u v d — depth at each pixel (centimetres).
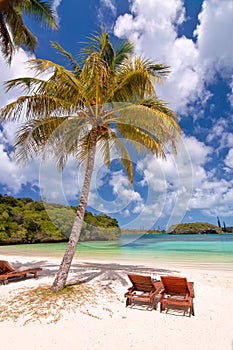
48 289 560
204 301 507
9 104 575
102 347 309
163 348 307
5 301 482
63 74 544
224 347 310
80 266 990
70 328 363
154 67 595
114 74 630
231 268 983
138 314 423
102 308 448
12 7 700
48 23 798
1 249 2197
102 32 588
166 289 453
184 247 2195
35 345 312
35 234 2983
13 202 3231
